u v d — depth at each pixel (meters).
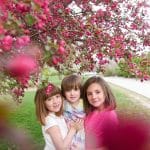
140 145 0.33
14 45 1.84
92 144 0.47
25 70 0.67
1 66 0.74
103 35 4.35
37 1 2.16
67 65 3.28
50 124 3.10
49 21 3.28
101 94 2.95
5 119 0.49
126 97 12.38
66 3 4.51
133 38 5.15
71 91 3.16
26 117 7.57
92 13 4.93
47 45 2.35
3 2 1.51
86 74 4.80
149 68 5.07
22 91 4.27
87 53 4.51
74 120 3.08
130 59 4.95
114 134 0.33
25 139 0.56
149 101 11.19
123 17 5.23
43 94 3.13
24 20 2.30
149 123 0.35
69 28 4.35
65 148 3.00
